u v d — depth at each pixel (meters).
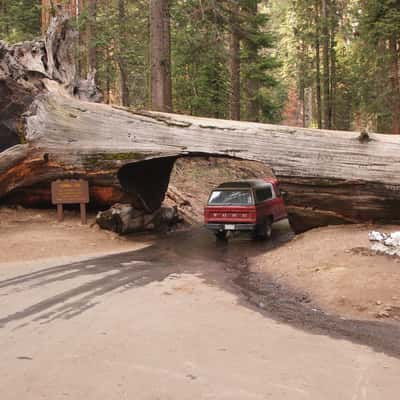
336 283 8.64
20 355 5.54
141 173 17.06
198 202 22.34
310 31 33.69
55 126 16.52
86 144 16.19
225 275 10.27
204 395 4.50
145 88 31.45
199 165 28.08
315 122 47.41
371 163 13.12
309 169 13.70
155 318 7.05
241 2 24.17
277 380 4.87
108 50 29.97
